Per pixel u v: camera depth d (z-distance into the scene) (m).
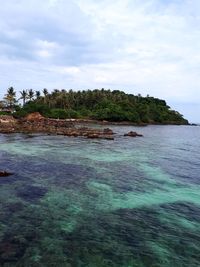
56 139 60.94
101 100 176.88
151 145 60.25
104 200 22.64
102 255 14.51
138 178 30.05
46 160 37.19
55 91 175.38
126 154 45.44
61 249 14.88
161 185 27.72
